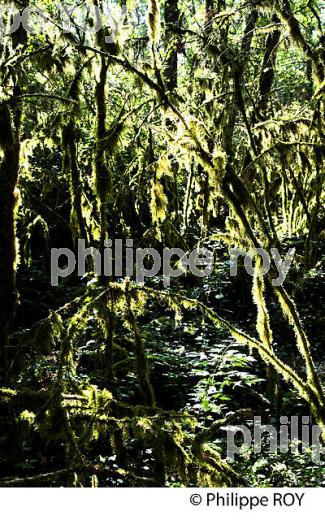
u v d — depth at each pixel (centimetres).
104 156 344
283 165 467
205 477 266
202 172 638
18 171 379
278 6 439
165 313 778
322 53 470
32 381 382
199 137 313
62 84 427
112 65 347
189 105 452
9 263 373
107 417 265
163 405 562
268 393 537
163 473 293
